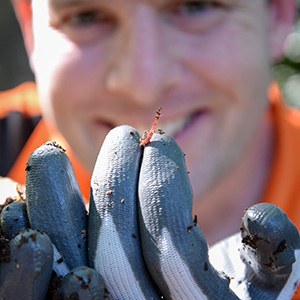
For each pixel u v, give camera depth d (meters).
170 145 0.25
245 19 0.46
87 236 0.26
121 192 0.25
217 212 0.59
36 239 0.23
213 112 0.49
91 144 0.52
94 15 0.44
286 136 0.59
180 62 0.45
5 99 0.71
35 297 0.23
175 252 0.24
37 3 0.49
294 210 0.57
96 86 0.46
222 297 0.25
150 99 0.44
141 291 0.25
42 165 0.25
